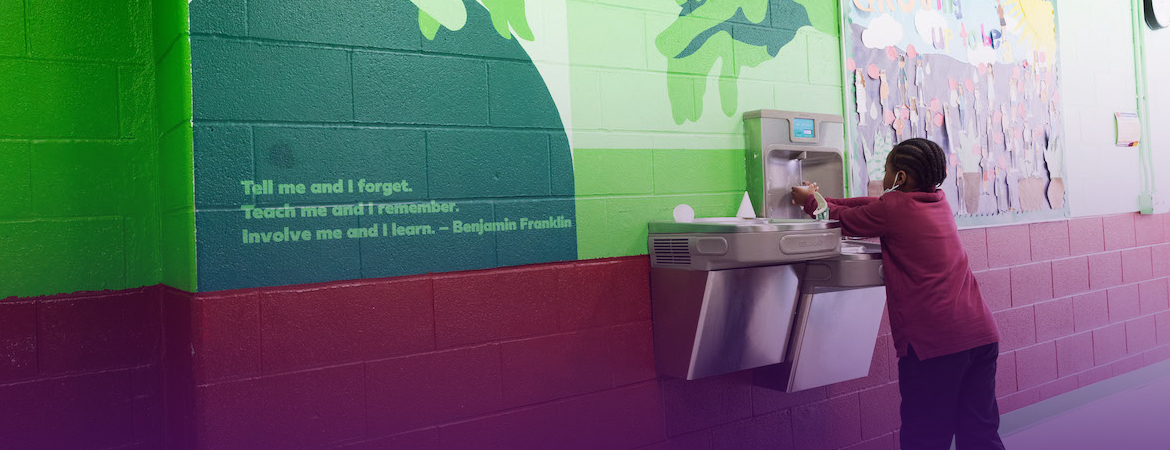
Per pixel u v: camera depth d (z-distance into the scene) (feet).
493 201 8.06
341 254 7.22
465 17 7.91
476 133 7.96
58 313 7.20
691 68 9.51
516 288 8.19
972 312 8.41
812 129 10.23
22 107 7.03
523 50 8.27
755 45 10.09
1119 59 15.93
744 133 9.99
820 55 10.77
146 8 7.65
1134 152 16.24
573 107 8.60
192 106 6.51
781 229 8.02
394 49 7.51
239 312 6.72
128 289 7.54
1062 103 14.52
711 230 8.19
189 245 6.59
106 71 7.43
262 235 6.84
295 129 6.99
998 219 13.12
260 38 6.84
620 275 8.93
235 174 6.72
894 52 11.68
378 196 7.40
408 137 7.57
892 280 8.55
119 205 7.49
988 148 13.01
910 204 8.44
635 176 9.04
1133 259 16.11
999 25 13.37
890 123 11.54
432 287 7.68
